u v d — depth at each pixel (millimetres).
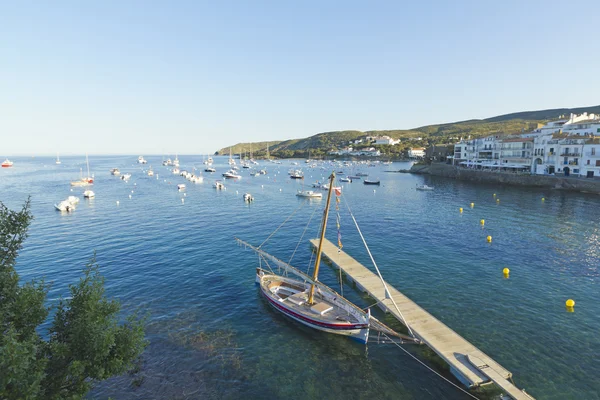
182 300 35719
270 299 34250
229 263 46938
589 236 57656
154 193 119125
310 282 34844
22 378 13148
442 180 158750
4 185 139250
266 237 61062
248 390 23156
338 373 24875
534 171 134375
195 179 155250
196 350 27297
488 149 162375
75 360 15859
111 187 135500
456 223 69000
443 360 25828
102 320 17312
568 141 119875
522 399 20469
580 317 31641
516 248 52031
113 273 42875
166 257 49125
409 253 50562
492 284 39125
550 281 39781
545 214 75625
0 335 14781
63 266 45219
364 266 44875
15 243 18062
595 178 110188
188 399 22250
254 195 115938
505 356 25969
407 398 22344
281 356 26797
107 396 22312
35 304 16625
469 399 22062
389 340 28859
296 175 176125
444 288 38156
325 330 29781
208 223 71812
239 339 28953
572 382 23156
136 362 25609
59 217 77062
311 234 63000
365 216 78625
